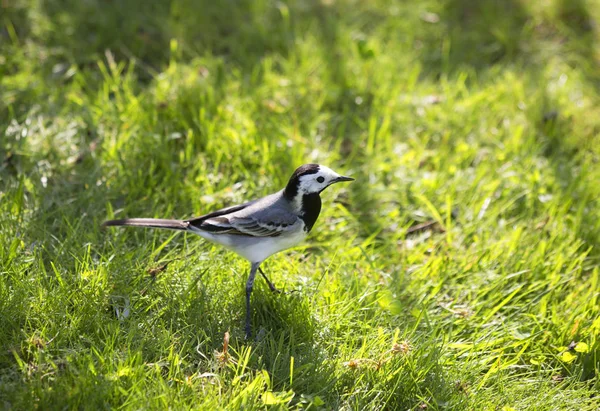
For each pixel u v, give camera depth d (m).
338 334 9.48
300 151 12.48
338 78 14.40
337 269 10.30
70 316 8.74
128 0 15.67
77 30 14.84
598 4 16.69
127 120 12.65
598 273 10.95
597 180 12.58
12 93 13.03
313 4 16.56
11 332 8.66
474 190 12.27
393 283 10.27
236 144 12.32
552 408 8.72
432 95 14.37
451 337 9.61
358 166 12.73
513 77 14.83
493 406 8.61
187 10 15.67
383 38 15.98
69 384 7.86
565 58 15.60
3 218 10.27
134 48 14.77
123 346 8.59
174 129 12.66
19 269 9.27
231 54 15.08
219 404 8.02
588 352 9.38
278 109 13.48
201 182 11.76
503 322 9.96
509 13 16.64
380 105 13.92
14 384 7.84
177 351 8.79
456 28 16.23
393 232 11.68
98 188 11.27
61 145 12.15
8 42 14.38
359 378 8.67
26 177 11.33
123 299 9.26
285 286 10.02
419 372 8.75
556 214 11.88
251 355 8.79
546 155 13.45
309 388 8.59
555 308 9.97
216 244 9.85
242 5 16.17
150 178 11.57
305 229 9.73
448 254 11.00
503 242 11.15
